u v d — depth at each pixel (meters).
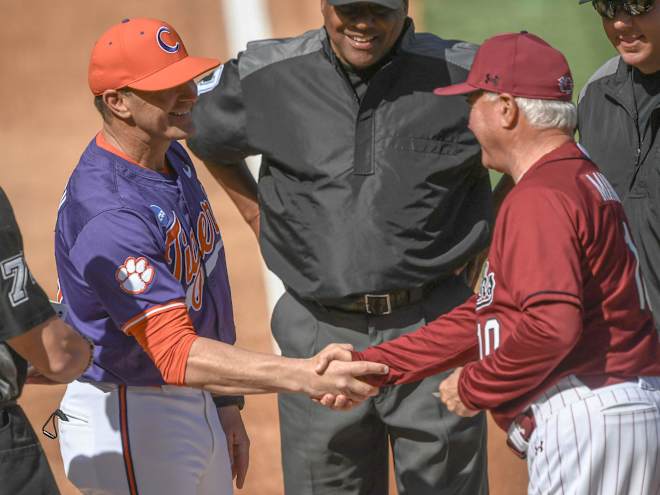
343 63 18.00
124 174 15.89
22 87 43.25
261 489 24.66
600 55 39.66
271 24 44.41
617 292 14.19
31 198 36.97
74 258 15.59
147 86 15.53
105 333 16.17
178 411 16.53
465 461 18.75
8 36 46.19
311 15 44.62
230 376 15.54
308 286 18.17
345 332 18.33
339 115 18.03
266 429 26.30
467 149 18.11
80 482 16.62
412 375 16.28
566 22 41.75
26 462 14.42
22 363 14.37
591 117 18.81
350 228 17.72
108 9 47.06
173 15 45.72
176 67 15.77
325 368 15.92
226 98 18.86
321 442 18.77
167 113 15.90
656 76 17.83
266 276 31.62
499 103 14.61
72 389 16.75
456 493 18.86
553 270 13.49
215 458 17.23
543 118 14.42
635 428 14.21
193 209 16.83
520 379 13.91
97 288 15.52
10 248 13.72
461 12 43.31
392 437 18.95
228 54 43.16
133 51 15.61
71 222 15.76
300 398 18.73
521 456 15.45
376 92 17.91
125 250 15.36
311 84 18.25
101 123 41.25
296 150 18.16
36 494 14.49
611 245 14.11
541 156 14.56
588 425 14.18
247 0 45.78
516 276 13.70
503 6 43.31
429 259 17.97
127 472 16.33
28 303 13.83
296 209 18.20
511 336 13.79
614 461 14.23
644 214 17.86
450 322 16.31
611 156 18.36
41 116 41.75
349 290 17.69
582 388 14.28
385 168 17.78
